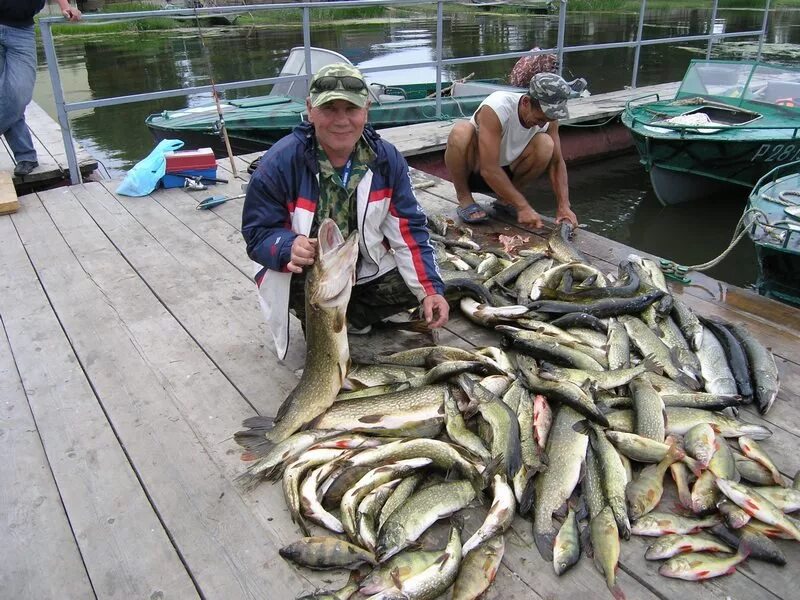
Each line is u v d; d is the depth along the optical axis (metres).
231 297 3.77
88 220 5.00
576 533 2.10
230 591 1.98
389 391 2.74
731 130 7.43
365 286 3.15
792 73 8.22
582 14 26.38
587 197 9.27
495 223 4.90
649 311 3.39
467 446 2.40
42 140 7.65
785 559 2.03
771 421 2.70
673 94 10.20
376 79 10.72
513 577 2.01
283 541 2.15
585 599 1.93
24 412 2.80
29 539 2.17
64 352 3.24
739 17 24.89
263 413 2.77
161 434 2.65
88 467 2.48
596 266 4.12
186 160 5.62
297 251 2.53
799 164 6.70
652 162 7.90
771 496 2.21
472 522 2.21
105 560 2.09
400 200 2.95
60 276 4.07
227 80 13.45
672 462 2.32
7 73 5.62
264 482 2.40
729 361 3.00
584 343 3.15
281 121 7.89
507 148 4.68
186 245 4.50
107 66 15.48
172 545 2.14
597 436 2.42
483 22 24.59
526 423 2.53
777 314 3.55
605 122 9.25
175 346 3.29
